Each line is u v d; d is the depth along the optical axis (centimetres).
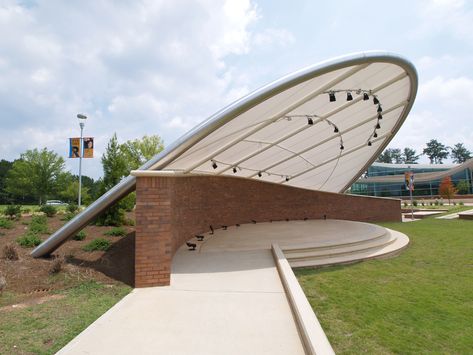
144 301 551
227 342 397
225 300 548
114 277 691
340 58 713
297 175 1738
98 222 1270
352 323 470
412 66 917
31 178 4797
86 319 479
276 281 652
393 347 398
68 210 1764
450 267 813
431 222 2008
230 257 878
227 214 1558
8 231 1136
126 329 438
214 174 1324
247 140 1008
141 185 666
